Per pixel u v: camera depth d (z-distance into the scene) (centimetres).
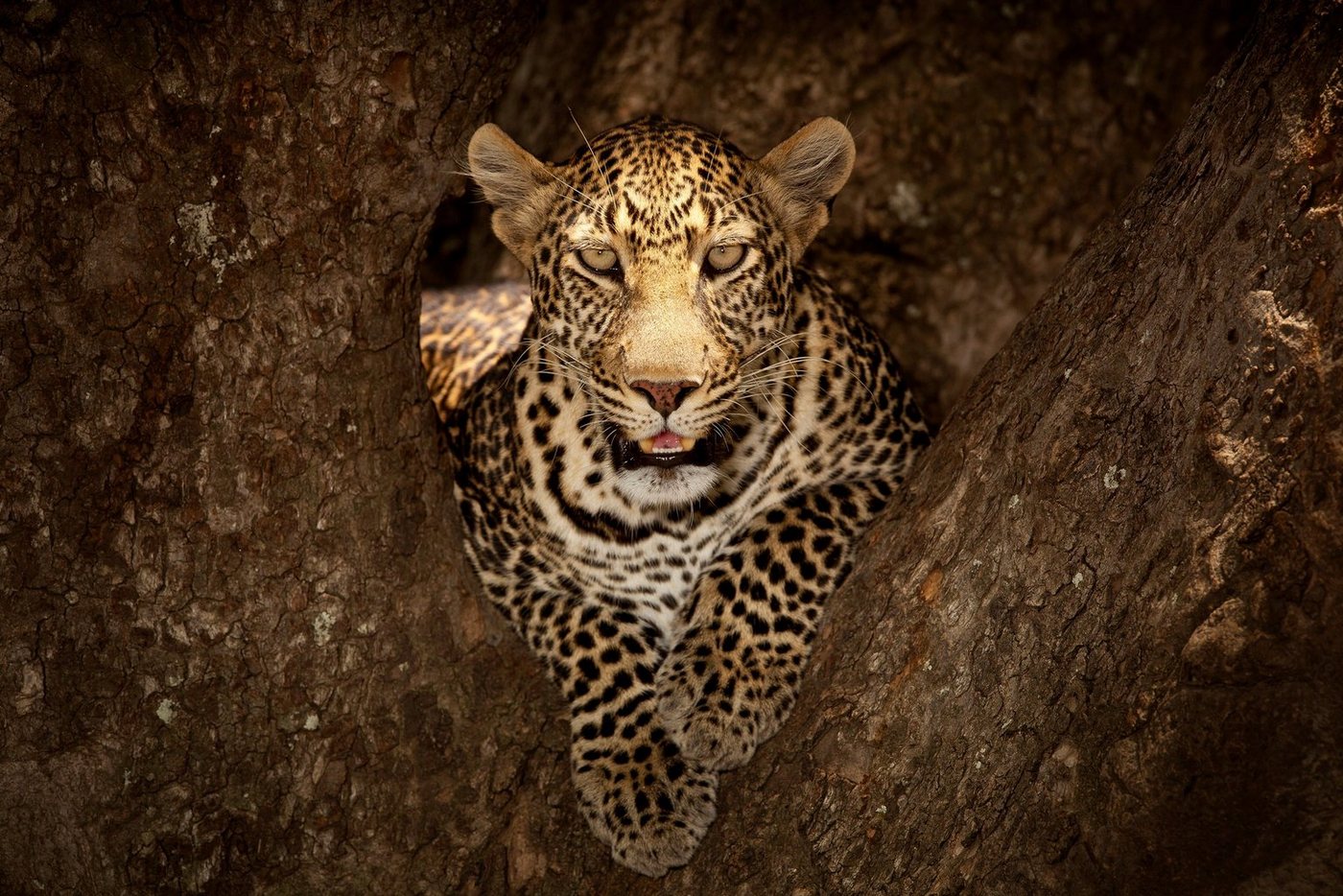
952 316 1158
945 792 550
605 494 700
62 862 607
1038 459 539
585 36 1218
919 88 1150
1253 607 451
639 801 636
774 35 1166
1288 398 448
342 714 638
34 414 564
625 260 629
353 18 560
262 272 591
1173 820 480
